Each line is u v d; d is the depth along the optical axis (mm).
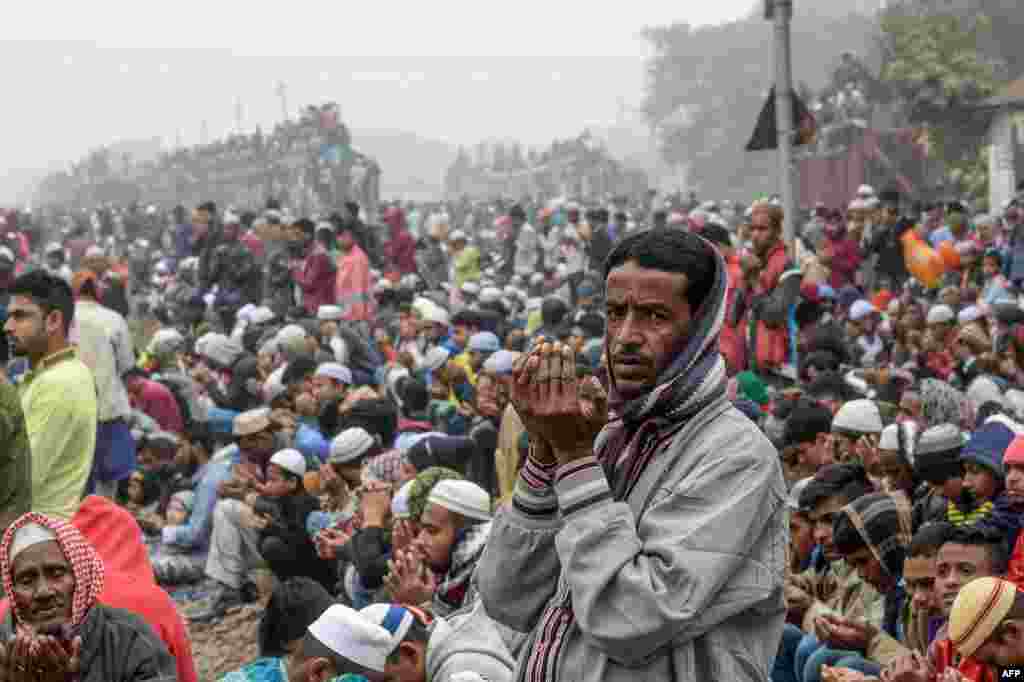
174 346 17891
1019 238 19469
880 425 9219
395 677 5414
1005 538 6266
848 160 52375
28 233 57469
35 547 5215
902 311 16953
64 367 8789
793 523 7676
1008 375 12703
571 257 26859
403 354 16234
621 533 2988
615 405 3229
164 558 12156
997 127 52156
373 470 9922
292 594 6488
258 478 11492
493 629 5449
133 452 12000
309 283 22078
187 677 5879
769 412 10914
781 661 6766
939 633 5688
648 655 3006
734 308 11383
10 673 4953
